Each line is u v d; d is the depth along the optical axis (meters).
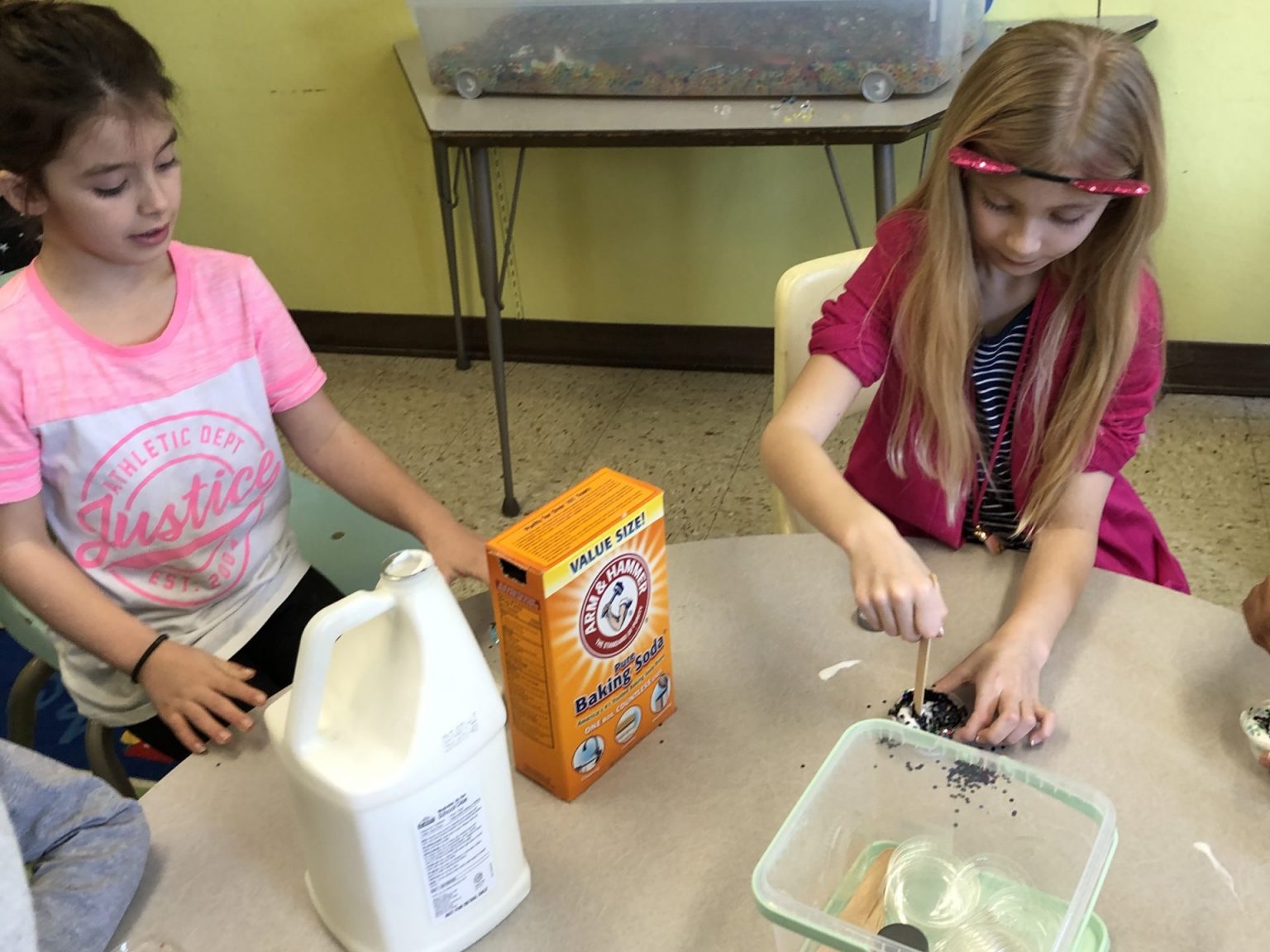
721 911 0.69
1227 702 0.82
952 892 0.65
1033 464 1.11
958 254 1.02
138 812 0.74
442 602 0.61
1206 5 2.13
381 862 0.62
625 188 2.63
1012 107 0.92
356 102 2.69
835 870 0.69
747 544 1.03
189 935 0.69
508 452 2.25
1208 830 0.71
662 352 2.83
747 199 2.57
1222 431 2.37
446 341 2.99
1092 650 0.88
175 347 1.08
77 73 0.89
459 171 2.68
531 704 0.75
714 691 0.86
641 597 0.77
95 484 1.06
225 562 1.18
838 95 2.02
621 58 2.07
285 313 1.19
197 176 2.89
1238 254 2.34
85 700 1.18
